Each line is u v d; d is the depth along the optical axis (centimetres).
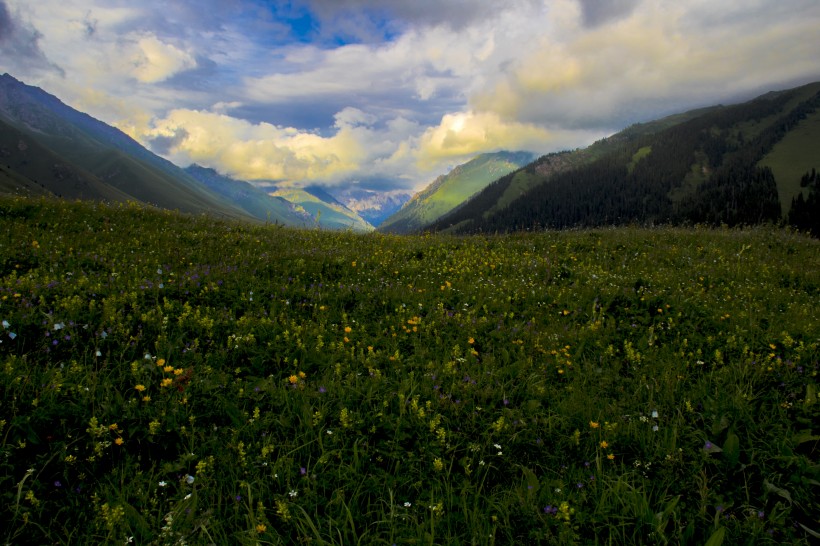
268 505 395
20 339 557
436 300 909
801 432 480
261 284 888
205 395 507
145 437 436
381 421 491
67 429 423
